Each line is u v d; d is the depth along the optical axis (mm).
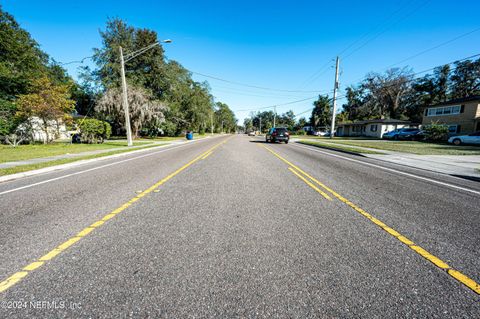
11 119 16469
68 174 6789
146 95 26031
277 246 2605
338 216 3561
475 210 3908
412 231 3045
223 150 15039
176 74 35344
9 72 20797
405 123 37531
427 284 1969
